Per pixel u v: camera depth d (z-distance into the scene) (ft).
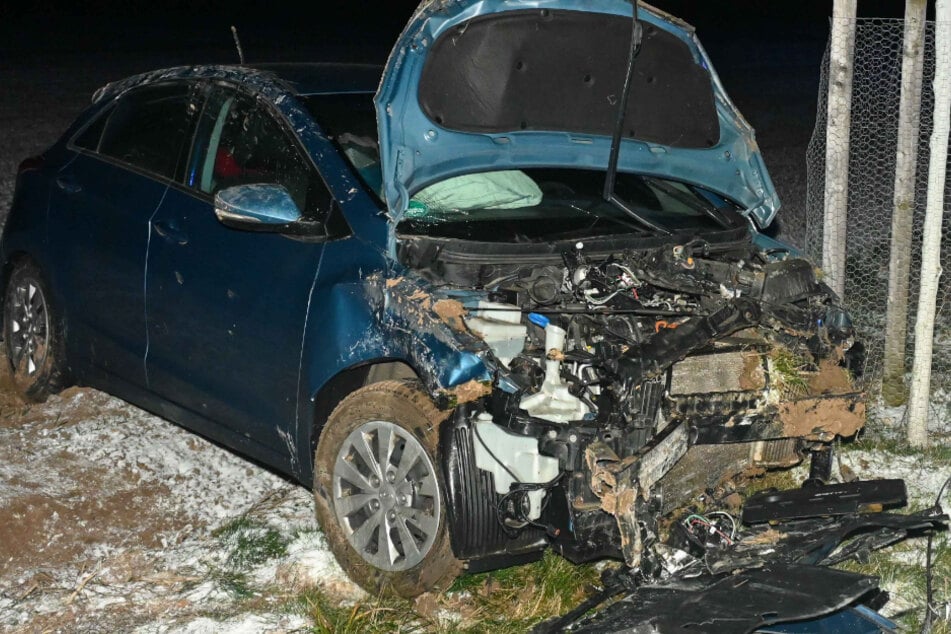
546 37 15.43
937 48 18.52
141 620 14.53
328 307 14.82
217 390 16.76
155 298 17.46
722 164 17.44
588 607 13.39
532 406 13.55
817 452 16.14
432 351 13.52
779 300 15.56
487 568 14.21
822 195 23.56
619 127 15.64
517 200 16.20
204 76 17.98
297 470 15.85
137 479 18.40
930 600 14.06
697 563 13.71
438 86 15.03
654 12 16.07
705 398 14.17
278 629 14.20
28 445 19.13
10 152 39.09
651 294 15.20
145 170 18.29
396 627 14.05
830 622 12.96
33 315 20.57
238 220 15.20
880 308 24.82
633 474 13.16
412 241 14.65
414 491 14.25
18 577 15.69
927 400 19.81
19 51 63.31
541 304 14.44
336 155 15.88
